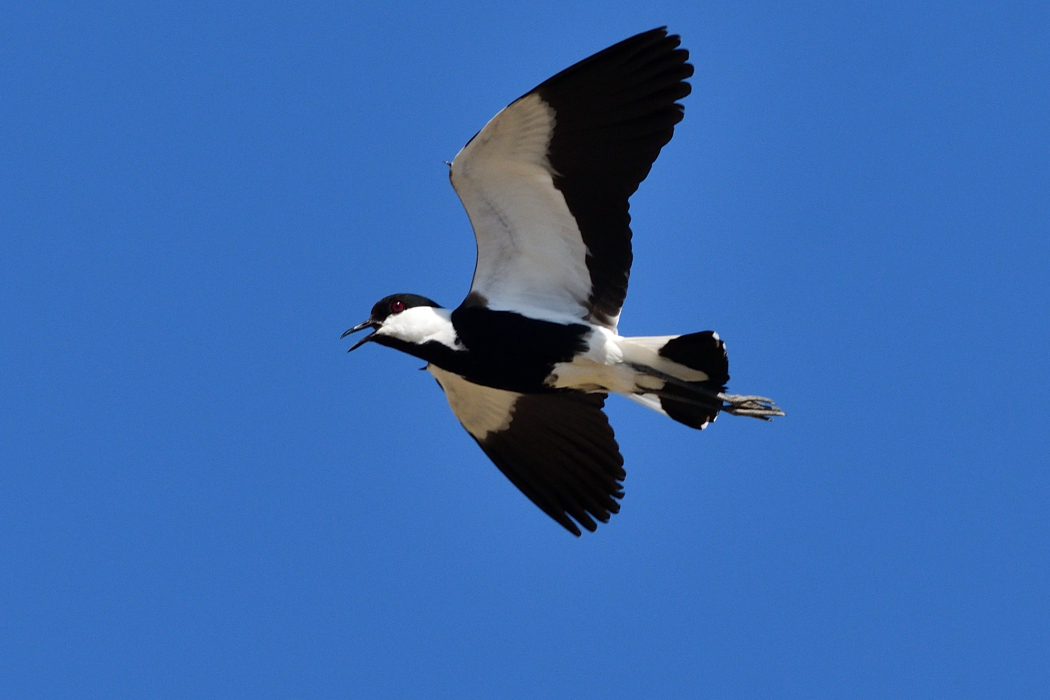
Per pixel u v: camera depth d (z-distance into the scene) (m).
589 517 16.89
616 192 14.43
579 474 16.92
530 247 14.99
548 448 16.98
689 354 14.85
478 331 15.17
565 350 15.02
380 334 15.59
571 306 15.15
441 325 15.35
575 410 16.77
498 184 14.55
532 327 15.02
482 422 17.02
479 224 14.92
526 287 15.20
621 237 14.67
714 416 15.59
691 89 14.00
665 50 13.95
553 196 14.58
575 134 14.20
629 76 13.98
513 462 17.11
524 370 15.32
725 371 14.86
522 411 16.88
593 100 14.07
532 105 13.95
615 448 16.73
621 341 14.96
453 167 14.39
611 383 15.32
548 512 17.00
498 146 14.20
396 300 15.66
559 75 13.79
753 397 15.33
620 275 14.89
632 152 14.26
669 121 14.09
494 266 15.21
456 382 16.48
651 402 15.62
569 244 14.87
